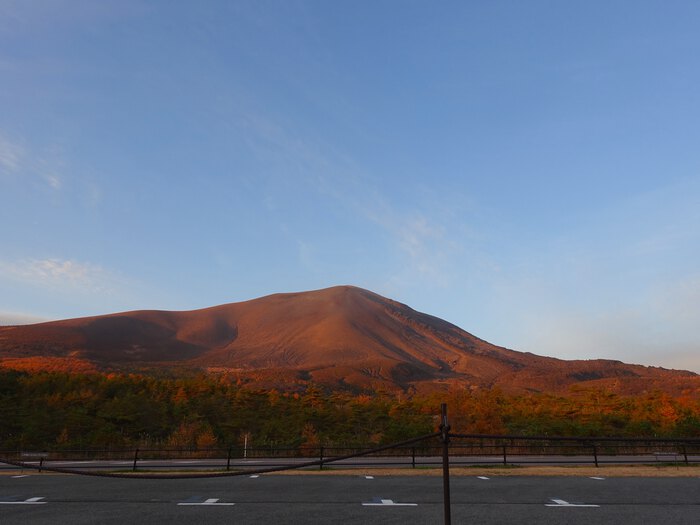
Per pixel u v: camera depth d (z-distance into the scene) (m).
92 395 70.69
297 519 12.73
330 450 36.16
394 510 13.95
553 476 22.05
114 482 20.70
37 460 30.92
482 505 14.72
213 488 18.62
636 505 14.73
